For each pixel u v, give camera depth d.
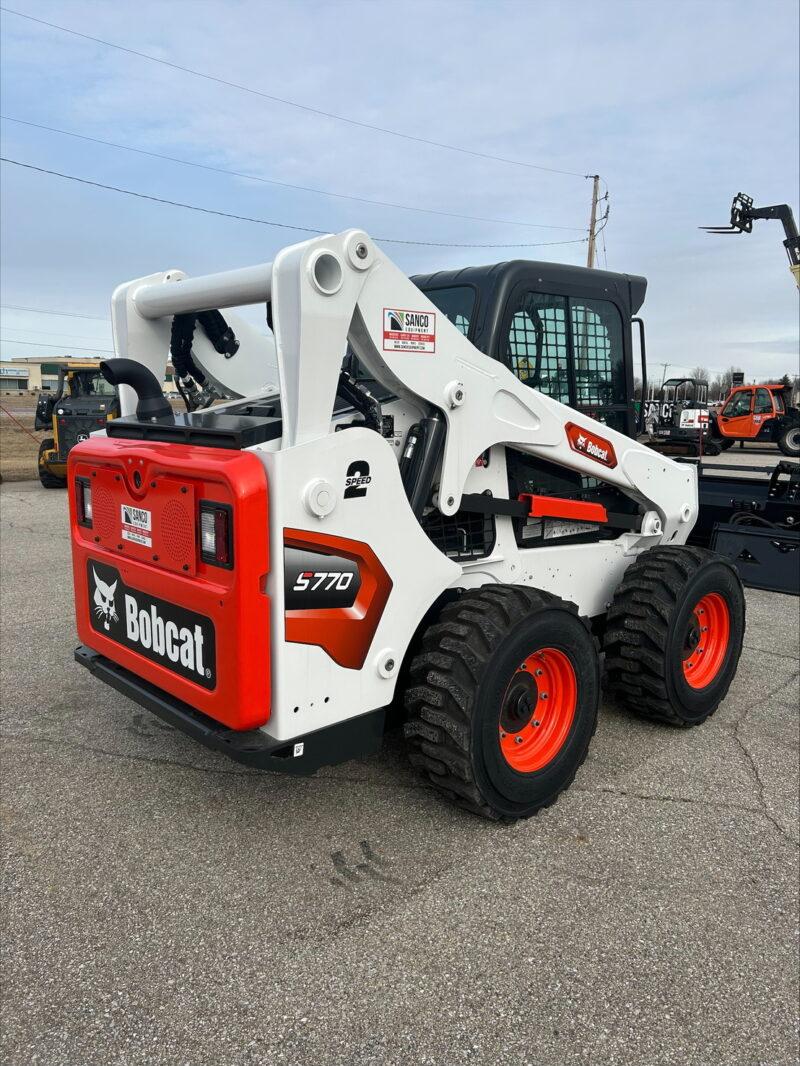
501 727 2.94
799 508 6.28
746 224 11.88
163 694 2.76
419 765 2.87
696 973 2.25
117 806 3.08
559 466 3.57
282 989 2.15
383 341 2.57
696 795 3.25
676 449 21.56
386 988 2.16
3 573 6.95
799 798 3.24
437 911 2.49
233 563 2.28
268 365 3.83
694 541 7.02
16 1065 1.90
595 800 3.20
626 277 3.84
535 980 2.21
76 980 2.18
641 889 2.62
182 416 2.96
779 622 5.85
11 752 3.52
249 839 2.86
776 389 20.80
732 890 2.63
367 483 2.51
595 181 36.44
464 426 2.93
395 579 2.67
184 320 3.41
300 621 2.40
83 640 3.25
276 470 2.26
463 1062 1.93
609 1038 2.01
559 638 2.98
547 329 3.46
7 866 2.69
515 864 2.74
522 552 3.42
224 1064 1.92
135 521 2.73
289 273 2.26
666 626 3.51
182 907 2.49
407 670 2.98
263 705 2.38
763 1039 2.02
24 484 14.05
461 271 3.42
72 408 12.28
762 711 4.14
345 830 2.93
